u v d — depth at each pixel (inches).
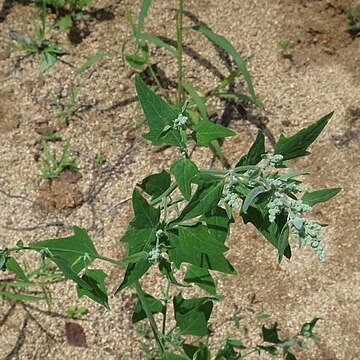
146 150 134.0
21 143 132.8
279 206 65.0
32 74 138.9
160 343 94.2
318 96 140.1
